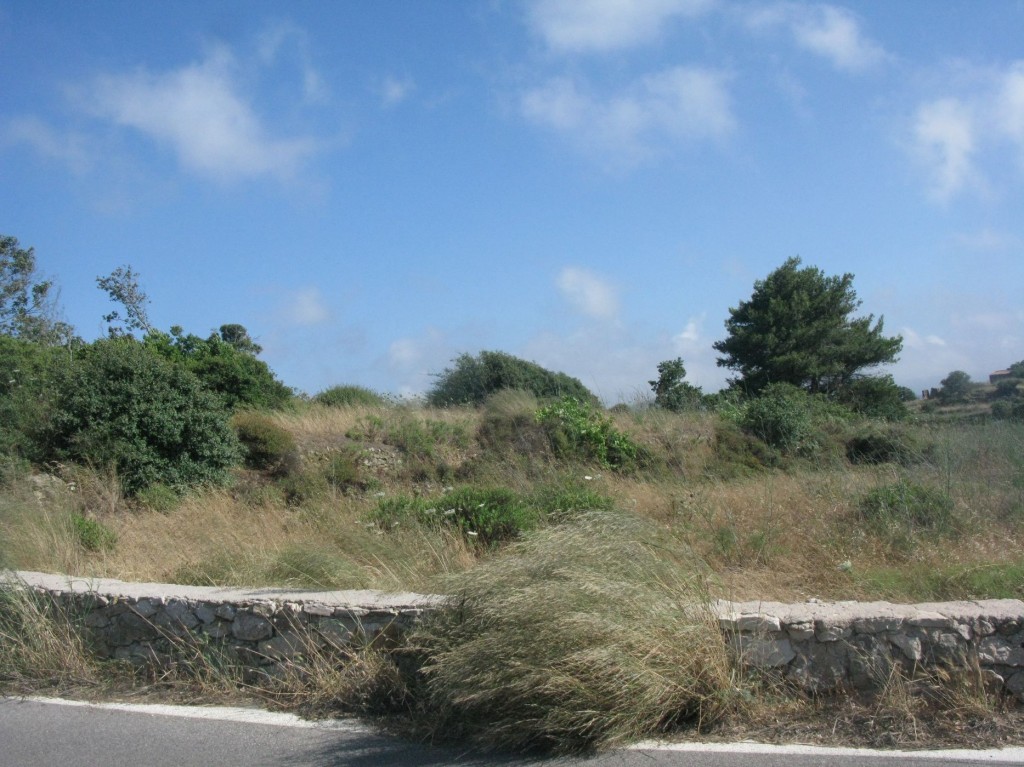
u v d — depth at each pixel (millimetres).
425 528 7742
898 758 3688
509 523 7773
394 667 4629
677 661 4133
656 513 9164
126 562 7484
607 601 4250
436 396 24312
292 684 4766
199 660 5000
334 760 3938
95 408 12039
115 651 5199
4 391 14727
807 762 3691
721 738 3986
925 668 4211
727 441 15695
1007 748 3740
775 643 4332
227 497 11227
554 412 15555
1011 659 4160
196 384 12875
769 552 7168
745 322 34531
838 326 33125
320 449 14742
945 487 8719
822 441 15914
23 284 27828
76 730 4363
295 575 6117
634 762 3779
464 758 3939
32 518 8102
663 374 27500
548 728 3914
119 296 27078
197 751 4066
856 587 6227
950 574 6227
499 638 4145
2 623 5379
